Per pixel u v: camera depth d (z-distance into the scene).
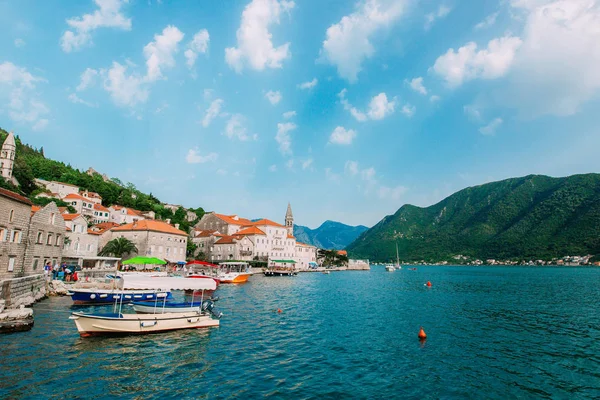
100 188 138.62
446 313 37.31
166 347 21.95
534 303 45.88
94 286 41.94
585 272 141.00
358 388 16.17
